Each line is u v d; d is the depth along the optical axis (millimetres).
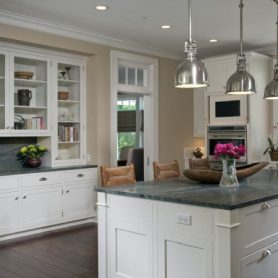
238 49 6531
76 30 5246
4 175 4707
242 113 6094
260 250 2883
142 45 6145
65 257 4168
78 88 5789
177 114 6887
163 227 2891
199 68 3041
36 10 4496
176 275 2838
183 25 5113
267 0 4137
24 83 5359
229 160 3301
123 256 3158
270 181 3709
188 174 3525
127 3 4270
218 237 2584
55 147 5488
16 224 4832
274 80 3904
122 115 8562
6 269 3822
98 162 5703
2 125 4984
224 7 4387
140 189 3199
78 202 5500
